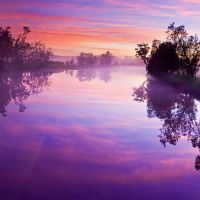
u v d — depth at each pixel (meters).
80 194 10.85
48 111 28.70
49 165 13.92
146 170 13.77
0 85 57.47
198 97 45.09
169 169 14.02
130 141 19.06
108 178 12.59
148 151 17.03
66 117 25.84
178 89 56.12
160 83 73.56
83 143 18.05
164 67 75.31
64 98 39.31
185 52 68.31
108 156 15.68
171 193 11.24
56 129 21.31
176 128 23.67
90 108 31.33
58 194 10.77
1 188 11.18
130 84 69.62
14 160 14.49
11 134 19.59
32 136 19.23
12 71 105.38
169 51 74.19
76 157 15.28
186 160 15.58
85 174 12.93
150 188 11.67
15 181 11.87
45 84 62.09
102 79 87.44
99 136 19.86
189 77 62.50
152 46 90.06
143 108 33.44
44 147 16.91
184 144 18.92
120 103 36.50
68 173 12.98
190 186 11.98
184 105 37.03
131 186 11.80
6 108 30.33
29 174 12.68
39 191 10.96
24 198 10.34
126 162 14.84
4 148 16.50
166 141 19.42
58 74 107.25
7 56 110.00
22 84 60.47
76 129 21.55
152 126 24.05
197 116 29.66
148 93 49.97
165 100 41.31
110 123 24.17
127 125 23.77
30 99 37.91
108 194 10.95
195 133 22.23
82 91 49.47
